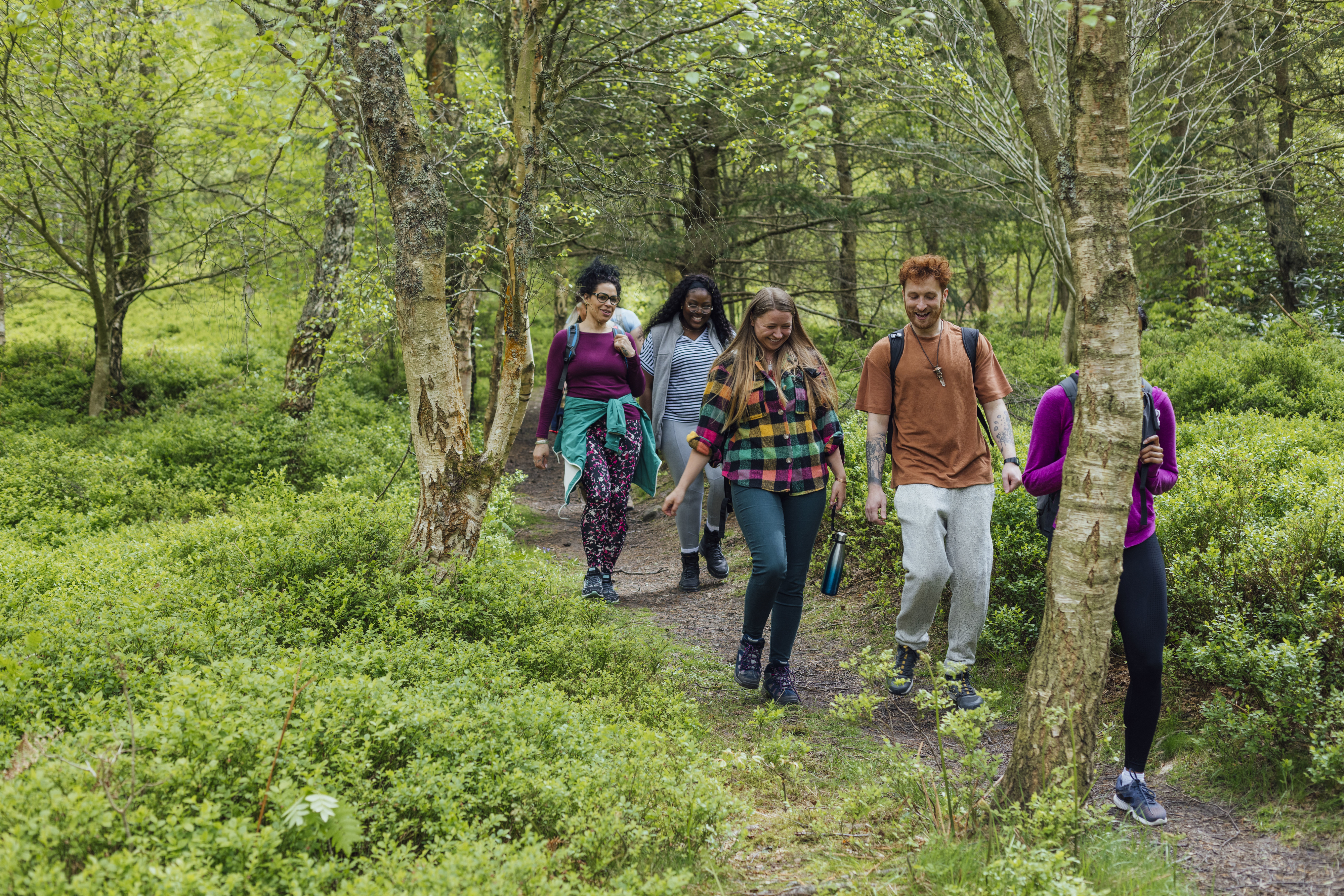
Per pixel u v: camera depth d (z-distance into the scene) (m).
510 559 4.89
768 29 4.47
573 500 11.02
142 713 2.66
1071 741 2.53
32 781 2.01
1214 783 3.02
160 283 13.50
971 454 3.82
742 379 3.98
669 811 2.55
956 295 13.53
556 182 8.48
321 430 10.27
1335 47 12.48
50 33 8.35
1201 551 3.99
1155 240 15.37
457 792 2.42
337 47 4.03
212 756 2.28
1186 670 3.60
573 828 2.33
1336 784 2.75
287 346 17.50
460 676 3.38
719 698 4.11
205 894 1.75
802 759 3.41
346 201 9.48
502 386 4.44
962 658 3.86
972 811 2.66
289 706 2.64
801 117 2.88
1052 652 2.59
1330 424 6.96
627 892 2.00
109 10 8.98
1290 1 11.93
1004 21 2.62
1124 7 2.40
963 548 3.79
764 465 3.96
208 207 11.30
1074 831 2.35
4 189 10.38
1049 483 3.12
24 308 22.70
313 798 2.12
